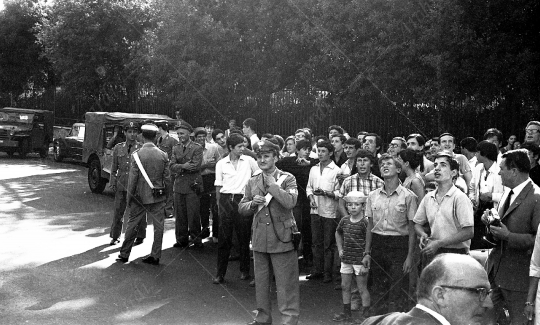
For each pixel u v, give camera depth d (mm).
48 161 25781
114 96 27547
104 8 26547
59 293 7371
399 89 15352
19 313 6555
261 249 6215
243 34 19109
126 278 8172
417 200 6316
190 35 19547
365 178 7434
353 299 6750
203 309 6871
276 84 18859
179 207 10141
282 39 18094
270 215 6219
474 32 13555
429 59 13641
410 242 6094
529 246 4855
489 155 7277
